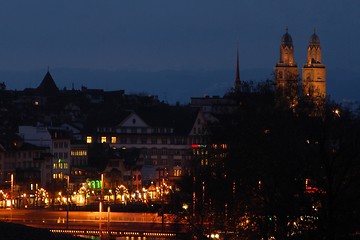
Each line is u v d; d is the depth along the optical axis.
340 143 161.88
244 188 182.75
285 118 174.62
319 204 170.50
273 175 169.88
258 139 175.38
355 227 161.88
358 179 161.62
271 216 171.88
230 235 195.88
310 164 164.25
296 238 170.25
